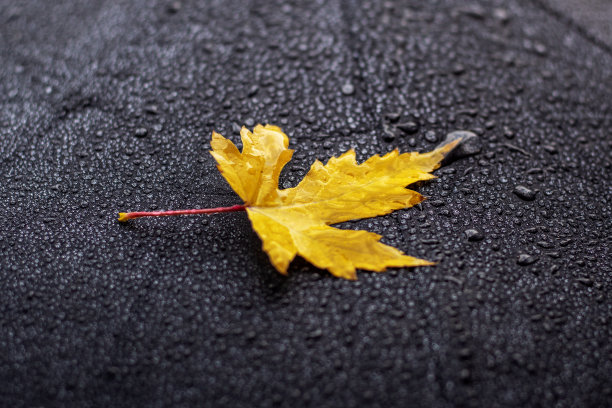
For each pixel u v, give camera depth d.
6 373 0.37
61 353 0.37
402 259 0.38
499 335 0.38
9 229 0.41
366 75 0.47
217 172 0.43
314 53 0.48
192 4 0.51
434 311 0.38
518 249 0.40
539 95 0.47
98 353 0.37
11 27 0.50
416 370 0.37
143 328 0.38
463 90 0.46
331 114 0.45
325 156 0.43
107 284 0.39
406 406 0.36
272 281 0.39
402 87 0.46
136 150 0.44
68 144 0.44
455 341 0.37
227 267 0.39
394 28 0.49
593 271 0.40
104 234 0.40
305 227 0.39
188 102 0.46
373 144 0.44
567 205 0.42
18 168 0.43
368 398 0.36
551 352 0.37
